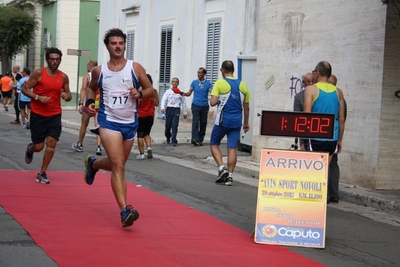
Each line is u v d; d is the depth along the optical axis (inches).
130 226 311.4
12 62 1925.4
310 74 436.5
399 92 455.5
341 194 446.9
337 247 305.6
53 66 407.5
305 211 299.6
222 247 285.4
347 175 482.3
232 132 475.2
